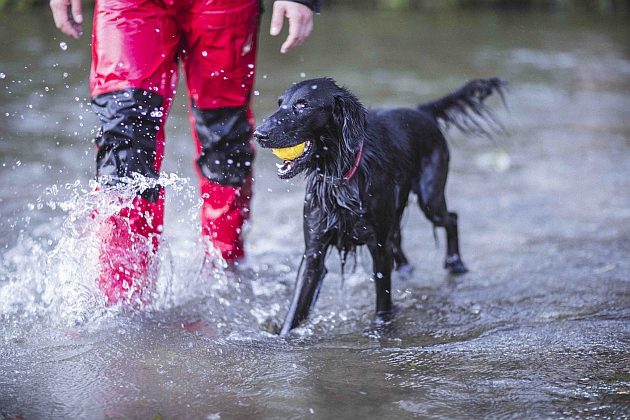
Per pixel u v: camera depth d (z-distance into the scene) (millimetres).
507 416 3730
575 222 7660
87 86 12938
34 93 12406
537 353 4566
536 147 10734
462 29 21781
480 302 5730
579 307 5492
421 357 4523
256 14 5703
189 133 10648
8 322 4969
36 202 7590
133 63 5078
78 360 4395
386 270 5438
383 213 5293
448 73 15422
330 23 22688
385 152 5383
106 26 5125
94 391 4004
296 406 3832
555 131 11594
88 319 5000
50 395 3955
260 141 4773
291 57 16766
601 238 7141
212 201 6023
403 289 6105
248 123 5969
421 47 18562
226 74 5633
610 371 4273
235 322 5281
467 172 9602
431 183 6180
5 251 6297
